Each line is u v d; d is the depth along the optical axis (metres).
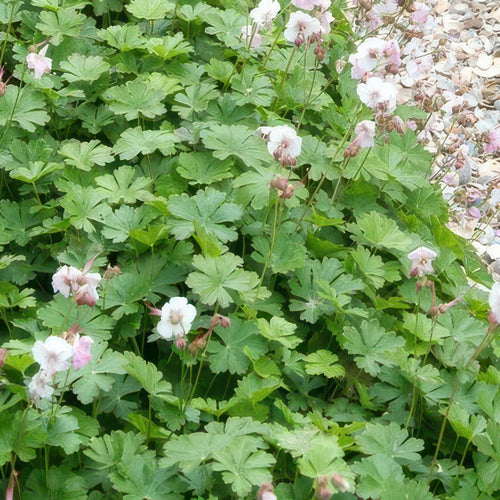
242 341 1.12
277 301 1.18
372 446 1.07
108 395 1.08
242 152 1.23
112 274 1.11
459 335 1.19
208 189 1.18
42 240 1.19
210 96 1.29
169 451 1.02
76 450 1.01
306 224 1.24
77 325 1.00
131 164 1.26
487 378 1.16
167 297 1.17
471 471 1.09
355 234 1.26
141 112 1.25
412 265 1.18
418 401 1.14
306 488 1.04
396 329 1.20
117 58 1.33
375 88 1.22
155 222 1.18
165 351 1.14
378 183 1.31
